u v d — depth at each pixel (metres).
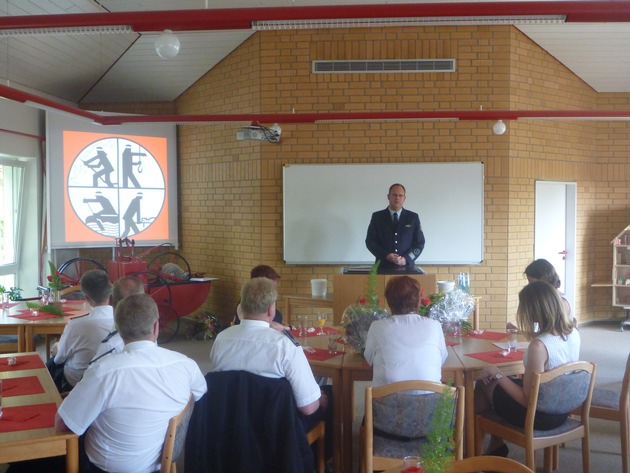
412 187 6.98
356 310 3.40
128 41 7.07
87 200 7.47
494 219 7.00
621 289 7.91
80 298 5.96
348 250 7.04
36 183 7.28
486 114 5.84
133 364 2.25
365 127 7.00
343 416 3.34
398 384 2.67
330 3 6.03
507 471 1.76
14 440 2.17
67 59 7.04
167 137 7.94
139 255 7.74
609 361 6.07
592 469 3.56
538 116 5.82
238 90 7.29
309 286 7.11
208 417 2.57
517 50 6.95
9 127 6.70
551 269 3.78
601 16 2.96
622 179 7.96
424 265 7.05
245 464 2.53
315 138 7.04
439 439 1.53
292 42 6.95
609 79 7.66
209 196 7.70
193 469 2.55
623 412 3.34
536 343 3.02
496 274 7.02
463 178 6.95
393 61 6.91
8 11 5.48
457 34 6.88
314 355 3.50
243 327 2.74
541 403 2.97
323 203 7.03
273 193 7.10
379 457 2.79
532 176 7.20
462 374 3.23
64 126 7.33
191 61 7.49
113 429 2.24
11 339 4.84
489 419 3.23
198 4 6.08
